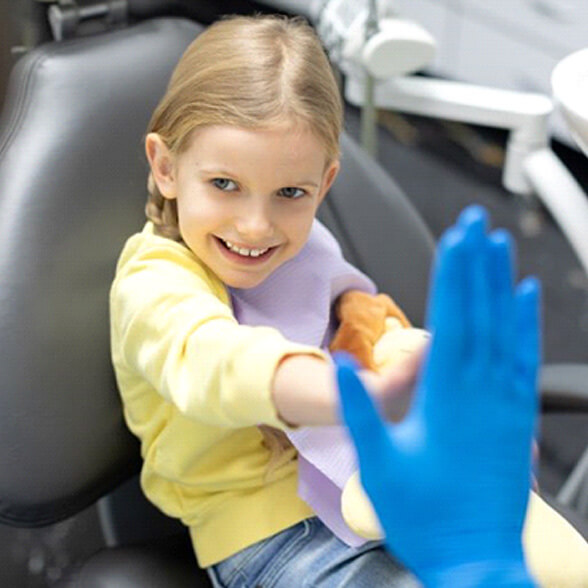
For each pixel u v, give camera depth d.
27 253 0.89
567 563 0.81
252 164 0.75
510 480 0.48
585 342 1.97
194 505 0.88
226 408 0.66
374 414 0.48
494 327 0.47
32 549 1.51
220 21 0.87
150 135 0.83
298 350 0.63
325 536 0.85
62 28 1.02
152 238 0.85
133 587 0.88
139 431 0.88
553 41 2.29
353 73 1.26
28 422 0.86
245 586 0.86
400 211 1.12
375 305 0.97
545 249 2.21
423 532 0.47
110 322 0.89
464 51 2.53
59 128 0.92
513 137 1.24
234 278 0.82
